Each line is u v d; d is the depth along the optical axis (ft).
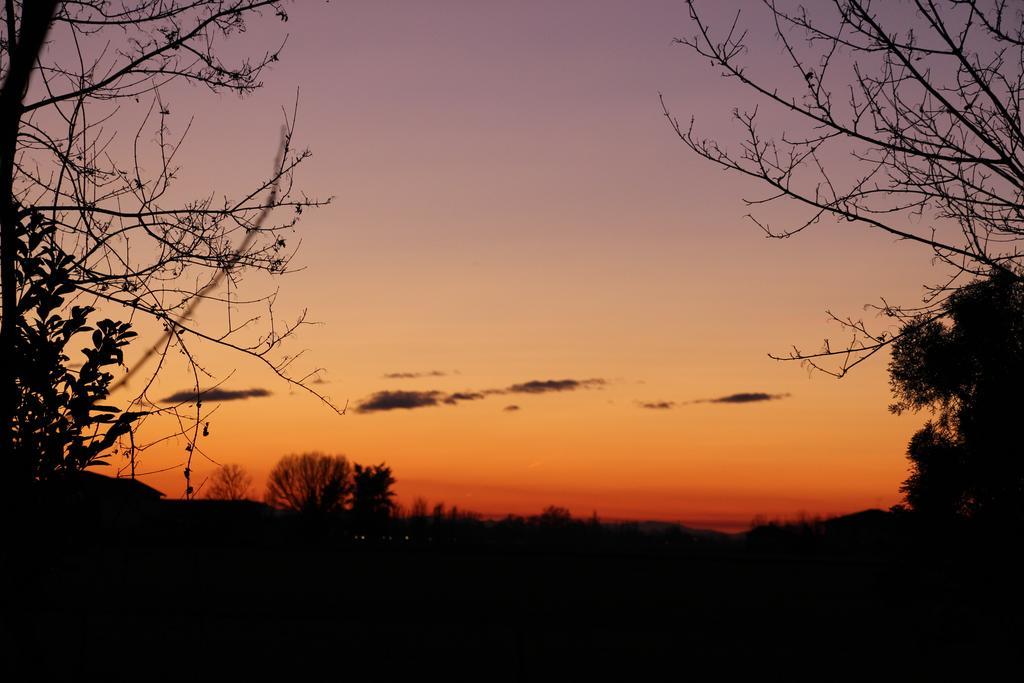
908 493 47.34
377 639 82.48
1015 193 19.04
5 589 20.49
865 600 121.49
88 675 55.52
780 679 66.95
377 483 330.95
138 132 22.79
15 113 20.99
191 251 22.76
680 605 121.29
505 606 119.65
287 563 148.97
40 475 20.51
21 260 20.68
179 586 111.14
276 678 64.03
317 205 23.52
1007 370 37.45
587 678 67.21
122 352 21.34
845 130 19.36
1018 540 44.14
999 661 53.31
